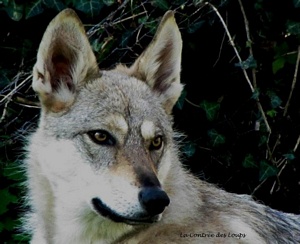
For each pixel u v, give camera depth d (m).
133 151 8.73
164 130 9.17
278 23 13.16
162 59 9.75
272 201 13.84
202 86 13.45
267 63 13.38
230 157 13.50
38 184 9.24
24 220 10.28
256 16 13.12
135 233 9.02
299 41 13.12
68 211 8.95
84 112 8.95
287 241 9.85
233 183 13.76
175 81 9.70
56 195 9.01
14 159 12.73
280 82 13.48
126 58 13.03
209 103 13.32
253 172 13.63
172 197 9.09
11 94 12.27
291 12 13.07
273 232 9.80
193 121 13.48
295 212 14.01
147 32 12.76
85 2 12.83
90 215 8.90
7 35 13.32
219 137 13.38
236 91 13.46
